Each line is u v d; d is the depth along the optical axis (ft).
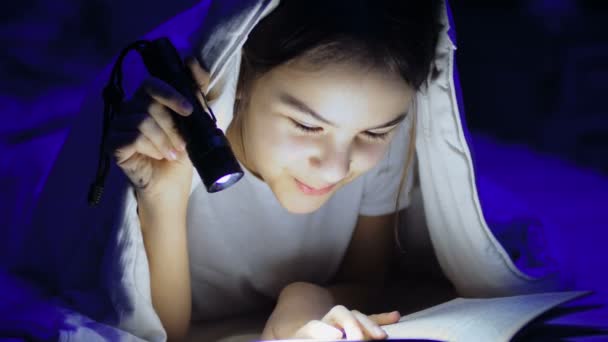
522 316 4.65
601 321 4.88
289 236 5.85
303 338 4.46
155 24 12.57
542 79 16.02
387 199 6.03
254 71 4.64
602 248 7.55
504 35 17.24
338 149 4.53
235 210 5.65
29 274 5.53
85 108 5.47
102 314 4.72
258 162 4.86
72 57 14.21
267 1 4.37
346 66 4.32
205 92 4.49
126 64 5.15
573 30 16.52
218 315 5.97
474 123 15.26
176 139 4.25
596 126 14.14
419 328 4.56
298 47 4.37
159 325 4.75
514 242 6.08
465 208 5.34
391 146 5.82
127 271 4.61
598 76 14.93
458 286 5.86
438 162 5.32
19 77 12.87
